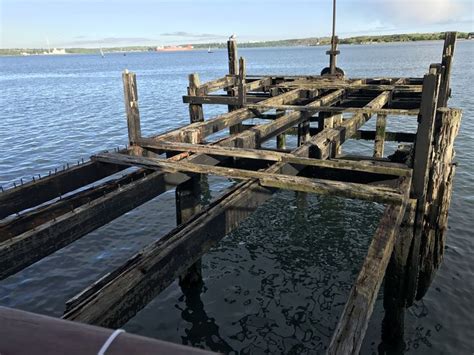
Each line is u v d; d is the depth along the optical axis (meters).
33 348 1.28
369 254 4.16
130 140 7.89
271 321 8.10
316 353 7.31
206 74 77.69
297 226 11.92
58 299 8.86
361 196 5.41
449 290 8.82
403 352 7.27
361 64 81.19
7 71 123.88
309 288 9.11
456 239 10.73
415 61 85.81
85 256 10.48
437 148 7.69
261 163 7.46
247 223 12.16
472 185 14.32
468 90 37.53
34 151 21.06
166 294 8.91
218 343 7.59
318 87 13.55
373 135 13.48
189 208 8.45
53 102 42.44
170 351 1.26
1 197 5.46
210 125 9.12
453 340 7.51
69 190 6.45
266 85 15.46
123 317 3.31
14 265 4.31
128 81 7.52
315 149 7.35
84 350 1.27
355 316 3.28
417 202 7.07
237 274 9.66
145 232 11.62
